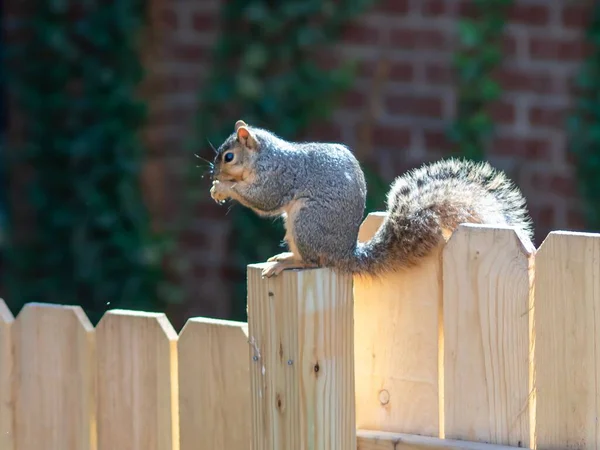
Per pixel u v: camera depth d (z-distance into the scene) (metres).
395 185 5.81
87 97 11.93
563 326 5.16
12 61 12.16
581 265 5.08
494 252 5.32
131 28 11.73
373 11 11.51
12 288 12.18
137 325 6.21
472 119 11.43
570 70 11.42
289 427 5.56
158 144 11.80
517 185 11.45
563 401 5.19
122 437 6.34
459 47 11.43
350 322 5.66
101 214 11.88
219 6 11.72
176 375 6.16
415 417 5.70
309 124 11.65
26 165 12.17
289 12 11.59
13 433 6.69
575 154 11.43
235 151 6.48
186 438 6.12
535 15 11.41
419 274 5.62
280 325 5.55
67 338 6.46
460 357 5.47
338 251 5.74
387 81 11.54
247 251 11.65
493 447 5.37
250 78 11.66
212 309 11.70
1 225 12.27
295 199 6.15
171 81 11.77
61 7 11.96
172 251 11.76
